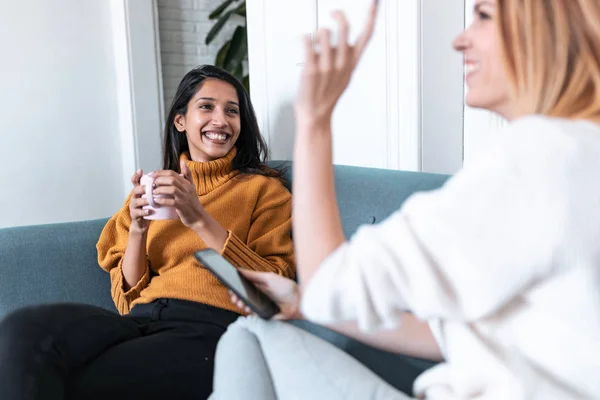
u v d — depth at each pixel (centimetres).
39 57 314
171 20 373
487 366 62
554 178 54
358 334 88
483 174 56
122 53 325
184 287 144
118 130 336
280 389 78
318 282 61
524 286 57
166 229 155
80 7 321
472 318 57
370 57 175
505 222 55
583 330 57
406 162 164
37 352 98
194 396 118
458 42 74
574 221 54
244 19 395
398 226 59
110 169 335
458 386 65
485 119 157
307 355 79
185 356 120
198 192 162
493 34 69
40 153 317
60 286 160
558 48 61
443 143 165
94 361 113
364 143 181
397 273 57
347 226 138
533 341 61
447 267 57
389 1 165
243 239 158
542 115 61
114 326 120
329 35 67
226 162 166
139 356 116
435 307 56
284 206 165
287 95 212
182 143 181
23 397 94
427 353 86
